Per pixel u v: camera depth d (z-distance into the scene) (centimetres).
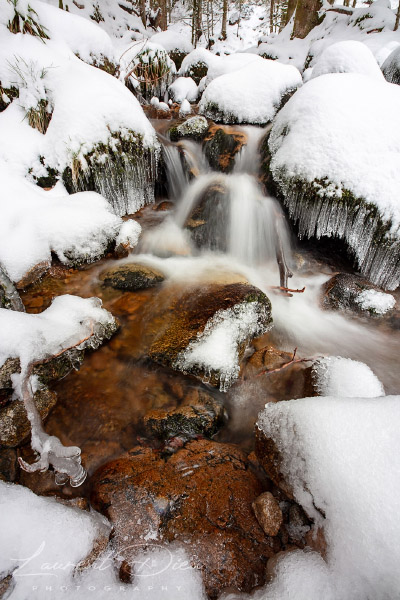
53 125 380
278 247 369
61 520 146
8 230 307
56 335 231
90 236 345
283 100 544
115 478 179
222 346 250
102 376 253
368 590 120
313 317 336
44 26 474
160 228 447
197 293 318
